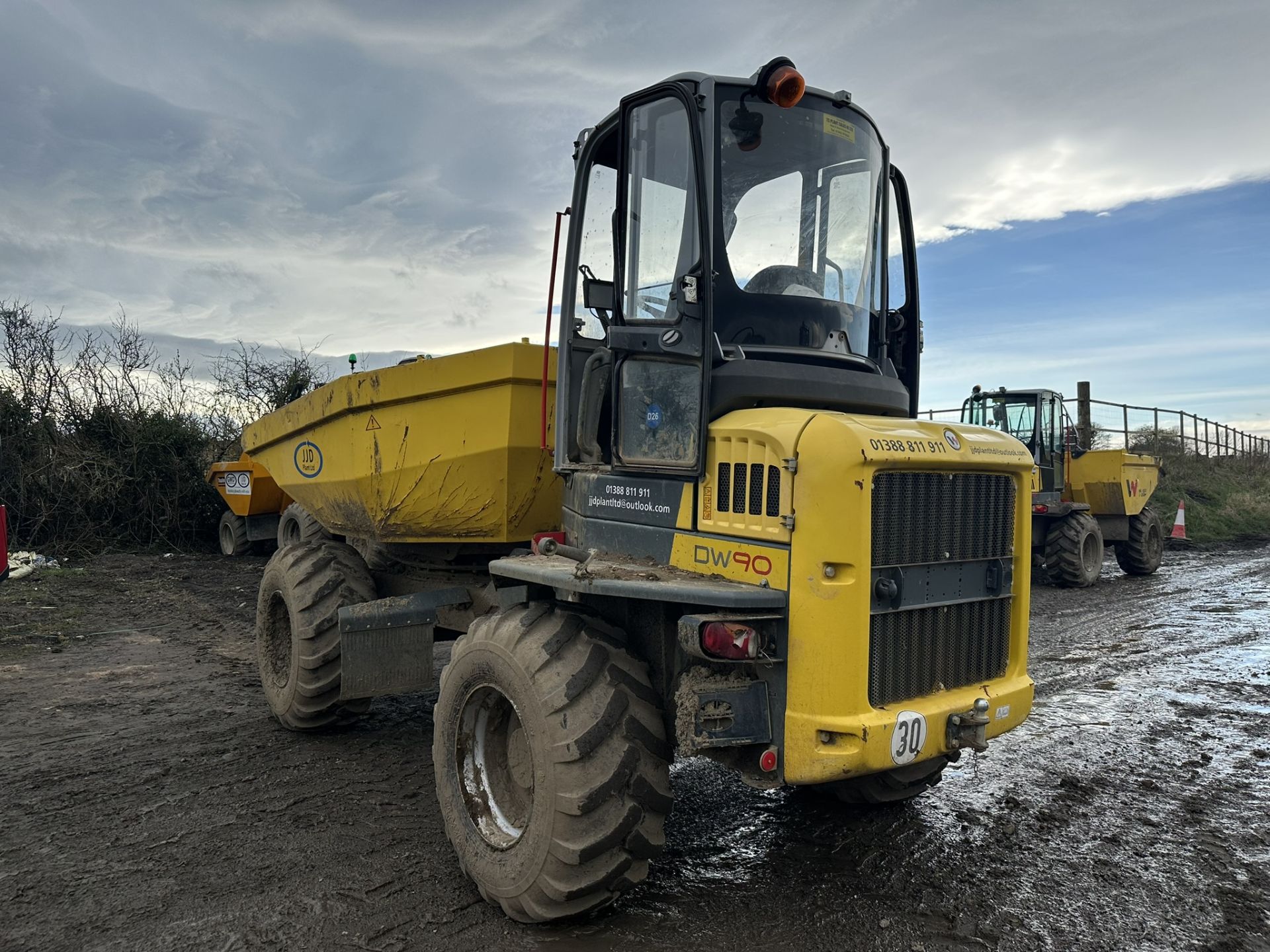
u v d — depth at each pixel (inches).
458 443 178.9
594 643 126.7
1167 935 123.0
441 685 143.9
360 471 207.8
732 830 156.3
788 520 116.0
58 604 402.3
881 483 118.6
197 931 122.5
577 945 118.1
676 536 132.6
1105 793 177.0
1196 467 1042.1
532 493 178.4
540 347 171.2
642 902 130.6
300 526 386.6
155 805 169.8
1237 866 145.3
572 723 118.7
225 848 149.6
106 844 151.7
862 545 114.3
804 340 135.9
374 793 175.9
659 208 137.8
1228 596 451.2
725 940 119.8
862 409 138.2
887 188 154.6
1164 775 187.5
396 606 195.2
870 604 116.6
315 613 205.6
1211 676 276.4
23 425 588.1
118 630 351.6
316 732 215.9
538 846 119.3
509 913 124.6
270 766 192.1
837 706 114.6
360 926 123.6
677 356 131.3
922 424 129.0
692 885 136.0
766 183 136.4
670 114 137.2
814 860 144.9
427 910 128.3
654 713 123.6
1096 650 317.7
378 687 192.9
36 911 128.6
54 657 302.2
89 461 597.9
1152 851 150.5
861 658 114.9
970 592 133.6
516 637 129.9
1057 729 221.1
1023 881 138.6
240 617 379.6
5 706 241.4
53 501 582.6
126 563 553.3
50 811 167.2
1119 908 130.4
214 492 629.6
